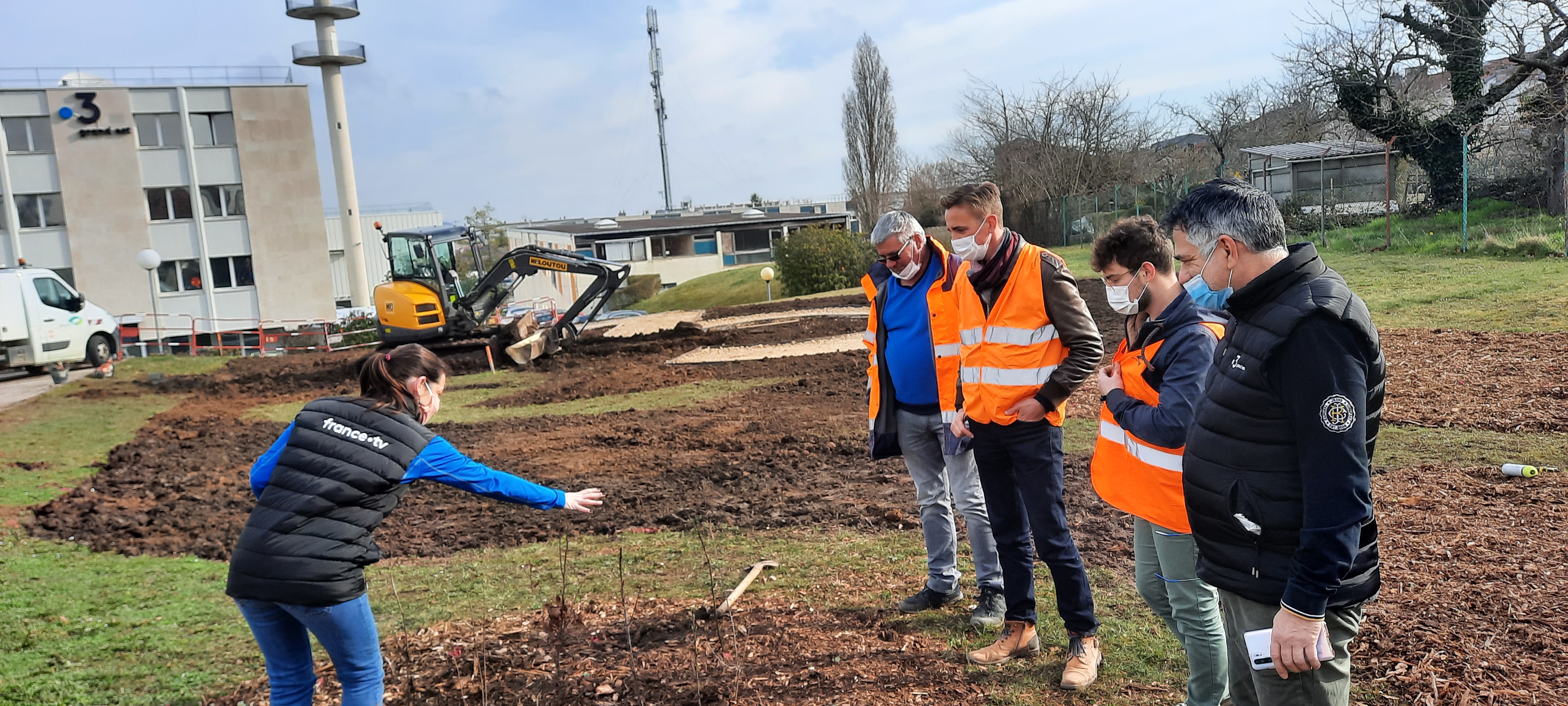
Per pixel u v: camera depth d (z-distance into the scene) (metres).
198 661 4.37
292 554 2.80
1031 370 3.41
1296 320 1.98
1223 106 40.62
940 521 4.23
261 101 36.78
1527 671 3.17
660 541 6.01
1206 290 3.72
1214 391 2.23
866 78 42.06
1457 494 5.46
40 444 10.99
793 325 20.62
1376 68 24.89
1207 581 2.36
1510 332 10.69
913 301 4.04
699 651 3.91
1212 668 2.91
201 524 7.31
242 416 13.73
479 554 6.10
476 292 18.53
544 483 8.26
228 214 36.91
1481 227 19.80
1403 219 23.69
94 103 34.44
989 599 4.03
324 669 4.01
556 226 64.88
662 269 51.03
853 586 4.72
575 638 4.18
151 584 5.68
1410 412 7.76
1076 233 35.84
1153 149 40.66
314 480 2.84
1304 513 1.99
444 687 3.74
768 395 12.28
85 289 34.94
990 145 41.44
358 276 40.16
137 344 27.41
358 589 2.92
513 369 17.42
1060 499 3.48
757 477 7.77
